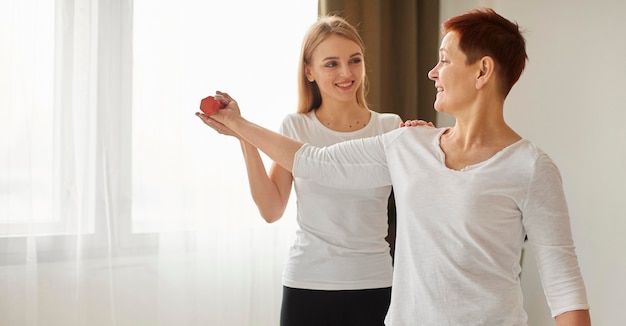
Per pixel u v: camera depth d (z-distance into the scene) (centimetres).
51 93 251
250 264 287
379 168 158
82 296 256
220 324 282
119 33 261
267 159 290
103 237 260
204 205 278
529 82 306
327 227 195
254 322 291
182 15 273
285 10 295
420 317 138
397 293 144
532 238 135
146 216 268
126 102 263
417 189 142
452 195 137
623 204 256
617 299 258
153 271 269
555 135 290
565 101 285
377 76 313
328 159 161
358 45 207
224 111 171
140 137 266
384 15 318
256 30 288
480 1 325
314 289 194
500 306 133
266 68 291
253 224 288
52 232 252
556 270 131
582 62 276
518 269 139
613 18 262
